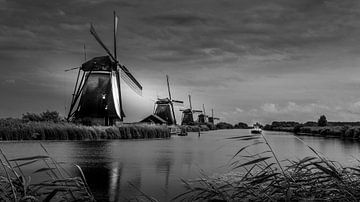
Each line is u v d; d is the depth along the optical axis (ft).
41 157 15.90
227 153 85.81
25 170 48.80
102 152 82.02
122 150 89.51
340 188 15.75
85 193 16.31
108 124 161.58
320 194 16.16
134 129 158.10
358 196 15.55
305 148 104.68
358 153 84.38
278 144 129.29
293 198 16.17
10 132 113.39
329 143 131.54
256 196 16.93
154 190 37.19
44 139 119.85
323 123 287.69
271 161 64.03
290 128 411.75
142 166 57.62
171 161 65.98
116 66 163.63
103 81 161.89
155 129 171.73
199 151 91.30
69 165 56.80
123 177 46.06
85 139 130.93
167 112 271.08
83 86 160.25
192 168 54.80
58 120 154.40
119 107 168.86
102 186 39.73
